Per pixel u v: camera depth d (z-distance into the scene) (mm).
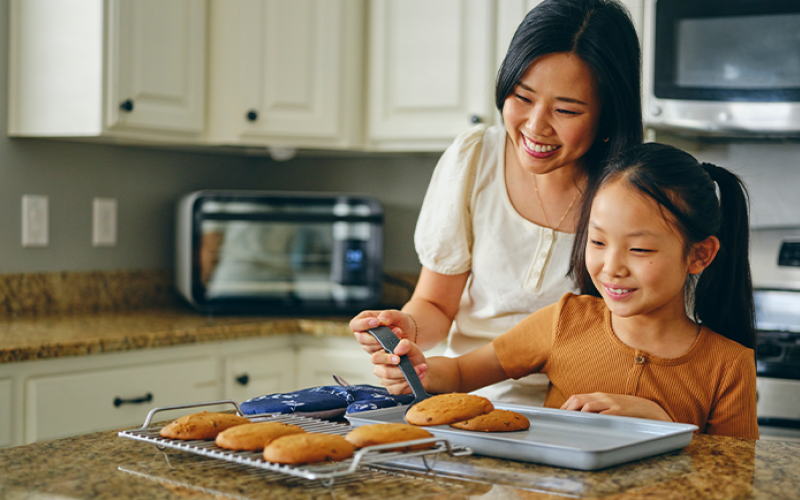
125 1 1940
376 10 2232
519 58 1003
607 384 930
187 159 2553
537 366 1005
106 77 1933
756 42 1740
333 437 619
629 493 579
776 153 1943
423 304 1224
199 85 2119
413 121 2203
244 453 628
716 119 1776
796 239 1920
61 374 1673
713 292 971
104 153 2289
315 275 2250
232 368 2021
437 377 984
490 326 1221
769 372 1731
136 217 2395
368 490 582
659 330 915
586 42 973
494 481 606
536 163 1057
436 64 2162
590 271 855
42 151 2131
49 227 2154
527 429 737
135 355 1807
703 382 892
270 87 2164
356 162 2680
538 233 1172
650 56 1821
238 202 2189
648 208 795
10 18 2053
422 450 640
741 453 710
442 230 1221
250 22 2137
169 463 655
